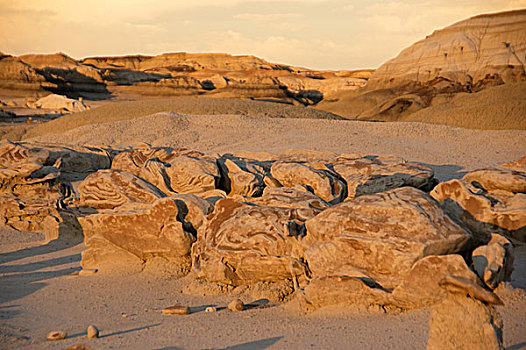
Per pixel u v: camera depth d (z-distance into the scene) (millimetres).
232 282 6477
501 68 84875
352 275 5066
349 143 22844
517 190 6984
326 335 4016
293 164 10312
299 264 5785
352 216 5426
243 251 6332
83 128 29969
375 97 100812
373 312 4660
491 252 4562
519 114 39562
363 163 11273
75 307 5664
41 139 28656
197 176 10156
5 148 14414
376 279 4953
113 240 7734
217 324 4664
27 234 11672
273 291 6059
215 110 43906
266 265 6230
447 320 3139
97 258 7742
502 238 5004
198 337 4160
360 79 179375
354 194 10078
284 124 28406
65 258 9023
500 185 7109
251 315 5090
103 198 9672
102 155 17531
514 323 3783
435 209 5281
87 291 6402
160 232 7492
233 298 6094
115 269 7414
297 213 6590
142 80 174875
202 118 30531
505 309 4070
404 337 3721
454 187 6699
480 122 41000
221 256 6457
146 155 11617
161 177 10242
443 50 94250
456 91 85875
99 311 5508
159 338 4152
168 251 7480
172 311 5320
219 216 7105
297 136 25359
